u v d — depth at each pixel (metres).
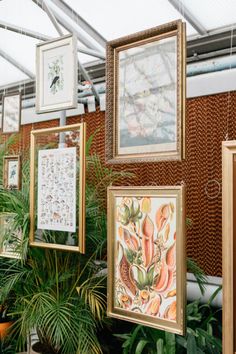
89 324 3.09
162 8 3.43
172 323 2.46
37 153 3.33
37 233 3.28
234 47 3.50
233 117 3.39
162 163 3.79
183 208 2.45
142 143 2.69
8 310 3.72
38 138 3.34
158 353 2.73
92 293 3.05
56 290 3.26
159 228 2.56
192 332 2.81
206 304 3.18
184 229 2.45
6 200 3.60
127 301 2.69
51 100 3.19
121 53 2.80
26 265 3.45
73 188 3.04
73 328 2.99
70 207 3.05
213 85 3.44
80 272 3.32
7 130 4.06
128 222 2.71
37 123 4.89
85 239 3.21
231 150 2.36
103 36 3.93
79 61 3.99
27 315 3.08
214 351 2.85
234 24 3.43
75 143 3.15
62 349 3.13
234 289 2.32
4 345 3.69
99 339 3.56
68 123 4.55
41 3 3.46
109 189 2.80
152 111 2.65
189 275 3.50
